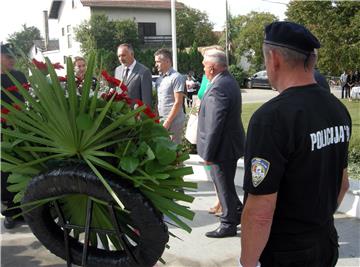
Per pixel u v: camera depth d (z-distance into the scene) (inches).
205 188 203.2
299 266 62.2
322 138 60.1
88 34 1066.7
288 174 59.3
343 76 570.9
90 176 58.6
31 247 134.5
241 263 63.2
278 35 61.9
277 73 63.2
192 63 1170.0
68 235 65.9
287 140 57.7
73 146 60.2
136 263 63.2
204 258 130.0
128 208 59.0
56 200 63.1
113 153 61.2
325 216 63.7
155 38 1310.3
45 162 63.2
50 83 59.2
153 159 60.7
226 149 138.3
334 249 67.2
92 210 63.4
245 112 517.3
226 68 138.2
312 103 60.2
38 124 60.3
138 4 1279.5
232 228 143.9
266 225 59.7
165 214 63.7
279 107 58.7
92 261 65.5
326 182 62.9
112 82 65.0
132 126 61.0
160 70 172.7
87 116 58.6
